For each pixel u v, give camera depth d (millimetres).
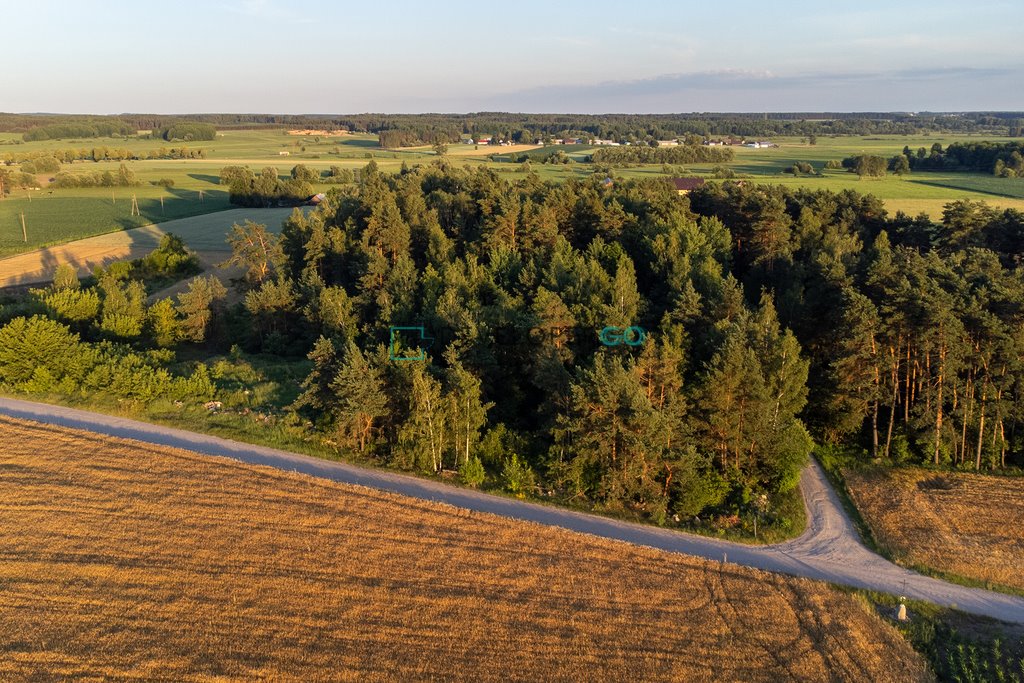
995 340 44688
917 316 45688
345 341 53812
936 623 29875
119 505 34906
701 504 38875
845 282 54344
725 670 26156
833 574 33844
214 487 37125
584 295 55281
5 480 36781
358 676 25047
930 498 40938
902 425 48469
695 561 33250
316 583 29734
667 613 29172
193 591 28859
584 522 37250
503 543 33594
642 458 38625
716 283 57531
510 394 50344
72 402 49406
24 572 29484
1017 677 26500
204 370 54594
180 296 67062
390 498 37125
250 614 27719
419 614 28297
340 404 44031
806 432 44500
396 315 56750
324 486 37938
